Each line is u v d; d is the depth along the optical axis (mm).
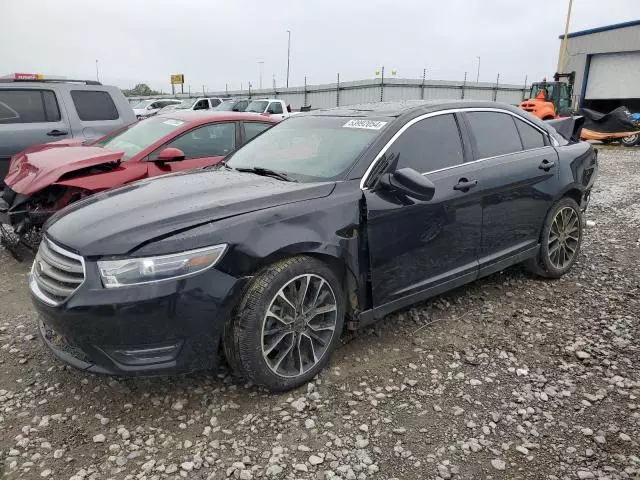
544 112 22953
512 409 2975
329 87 39312
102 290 2670
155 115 6973
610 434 2746
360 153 3553
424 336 3830
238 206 2996
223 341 2990
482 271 4195
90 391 3189
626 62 28609
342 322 3344
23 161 5723
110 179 5172
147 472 2512
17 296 4730
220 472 2510
